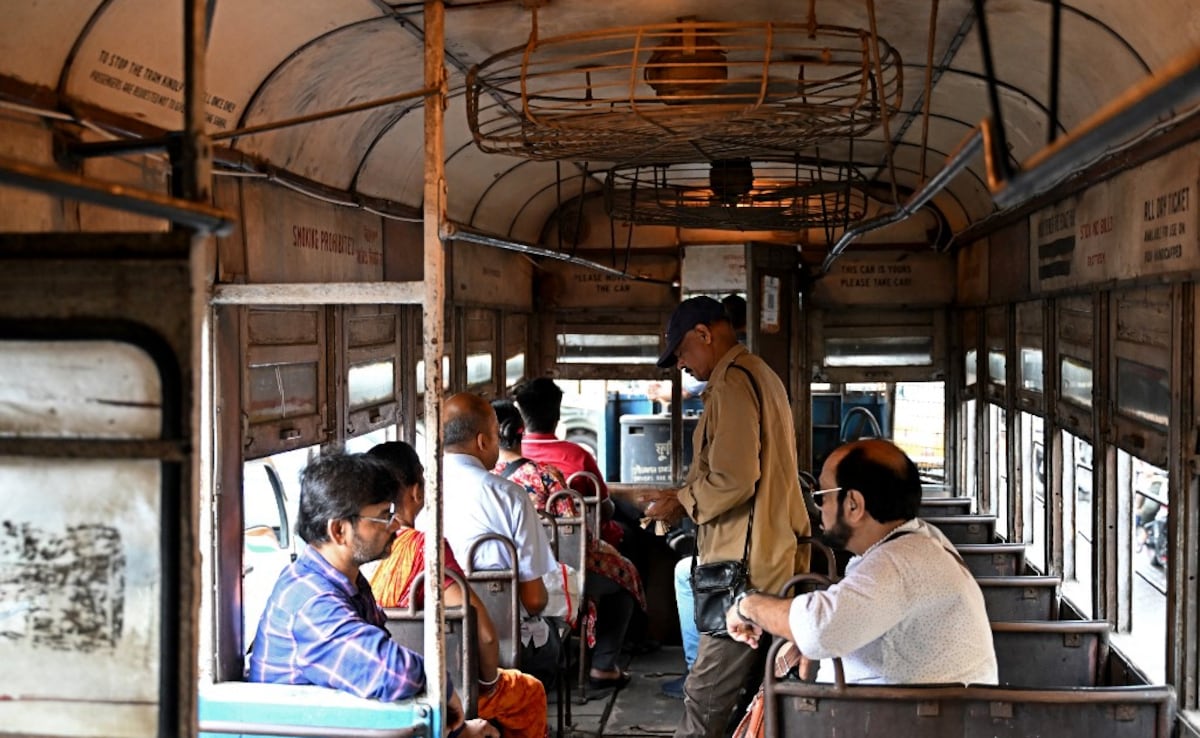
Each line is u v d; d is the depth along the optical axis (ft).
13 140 8.59
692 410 34.17
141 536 5.43
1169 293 12.82
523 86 11.12
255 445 13.39
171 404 5.32
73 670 5.50
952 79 15.80
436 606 10.84
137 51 10.16
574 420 46.06
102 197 4.28
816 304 28.12
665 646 25.29
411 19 12.22
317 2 11.32
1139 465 22.70
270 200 13.64
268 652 11.52
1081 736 9.18
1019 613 15.67
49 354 5.38
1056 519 18.71
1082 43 12.42
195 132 5.54
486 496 15.79
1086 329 16.75
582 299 29.17
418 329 20.71
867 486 10.11
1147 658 14.40
